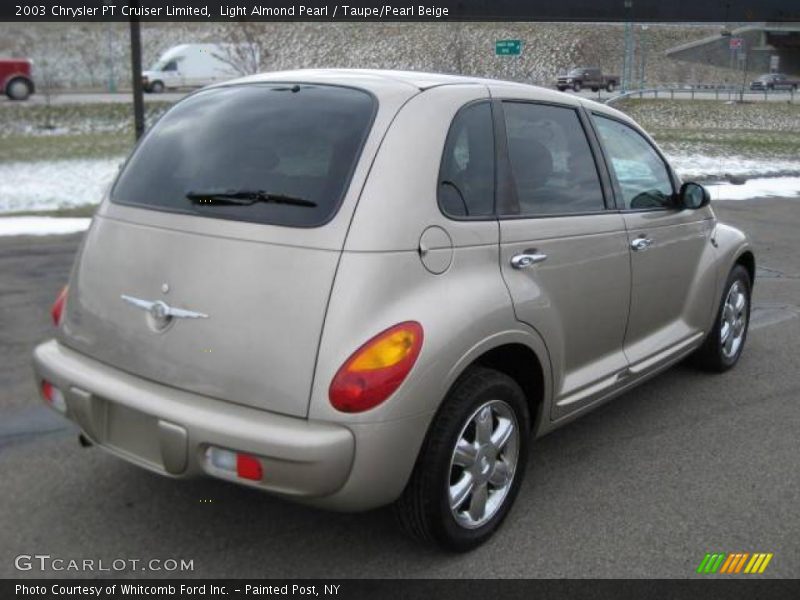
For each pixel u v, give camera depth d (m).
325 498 2.70
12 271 7.91
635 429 4.53
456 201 3.07
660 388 5.20
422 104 3.09
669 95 51.94
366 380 2.64
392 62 42.00
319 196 2.83
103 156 18.91
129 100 31.70
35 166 17.06
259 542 3.26
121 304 3.03
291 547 3.23
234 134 3.16
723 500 3.72
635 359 4.20
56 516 3.40
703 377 5.44
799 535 3.43
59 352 3.24
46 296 7.00
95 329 3.12
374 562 3.14
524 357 3.41
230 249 2.83
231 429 2.66
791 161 25.23
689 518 3.55
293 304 2.71
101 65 44.06
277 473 2.64
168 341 2.89
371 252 2.73
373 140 2.92
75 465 3.86
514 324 3.15
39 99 31.55
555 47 64.69
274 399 2.70
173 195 3.09
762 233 11.94
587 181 3.87
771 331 6.64
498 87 3.50
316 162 2.93
